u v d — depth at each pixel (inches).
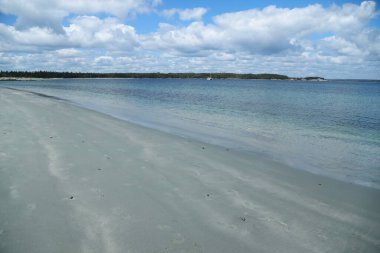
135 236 175.6
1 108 705.0
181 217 201.2
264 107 1128.2
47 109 745.6
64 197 223.3
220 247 169.3
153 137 456.4
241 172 307.0
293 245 174.9
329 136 561.6
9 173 265.4
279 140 510.6
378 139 536.4
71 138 415.2
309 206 230.4
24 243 164.6
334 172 332.5
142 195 233.6
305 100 1541.6
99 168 291.4
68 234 174.9
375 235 190.7
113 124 564.4
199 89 2755.9
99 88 2723.9
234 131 588.7
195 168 309.7
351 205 236.2
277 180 289.3
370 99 1675.7
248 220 201.8
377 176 323.6
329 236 187.0
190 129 595.5
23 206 206.2
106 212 203.2
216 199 233.1
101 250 160.7
